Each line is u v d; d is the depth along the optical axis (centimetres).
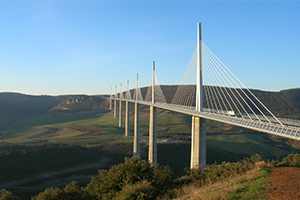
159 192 1970
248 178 1562
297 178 1443
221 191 1380
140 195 1530
